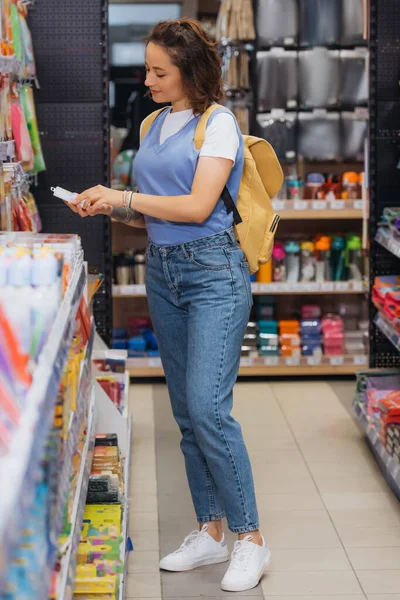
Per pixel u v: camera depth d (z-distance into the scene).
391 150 5.42
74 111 5.43
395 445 4.04
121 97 7.52
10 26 3.80
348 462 4.60
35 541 1.32
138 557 3.51
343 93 6.30
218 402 3.09
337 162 6.46
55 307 1.84
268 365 6.23
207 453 3.15
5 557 0.96
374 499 4.11
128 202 3.00
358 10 6.24
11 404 1.54
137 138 6.82
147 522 3.86
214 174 2.99
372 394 4.68
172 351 3.32
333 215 6.12
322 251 6.37
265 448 4.82
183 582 3.29
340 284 6.25
